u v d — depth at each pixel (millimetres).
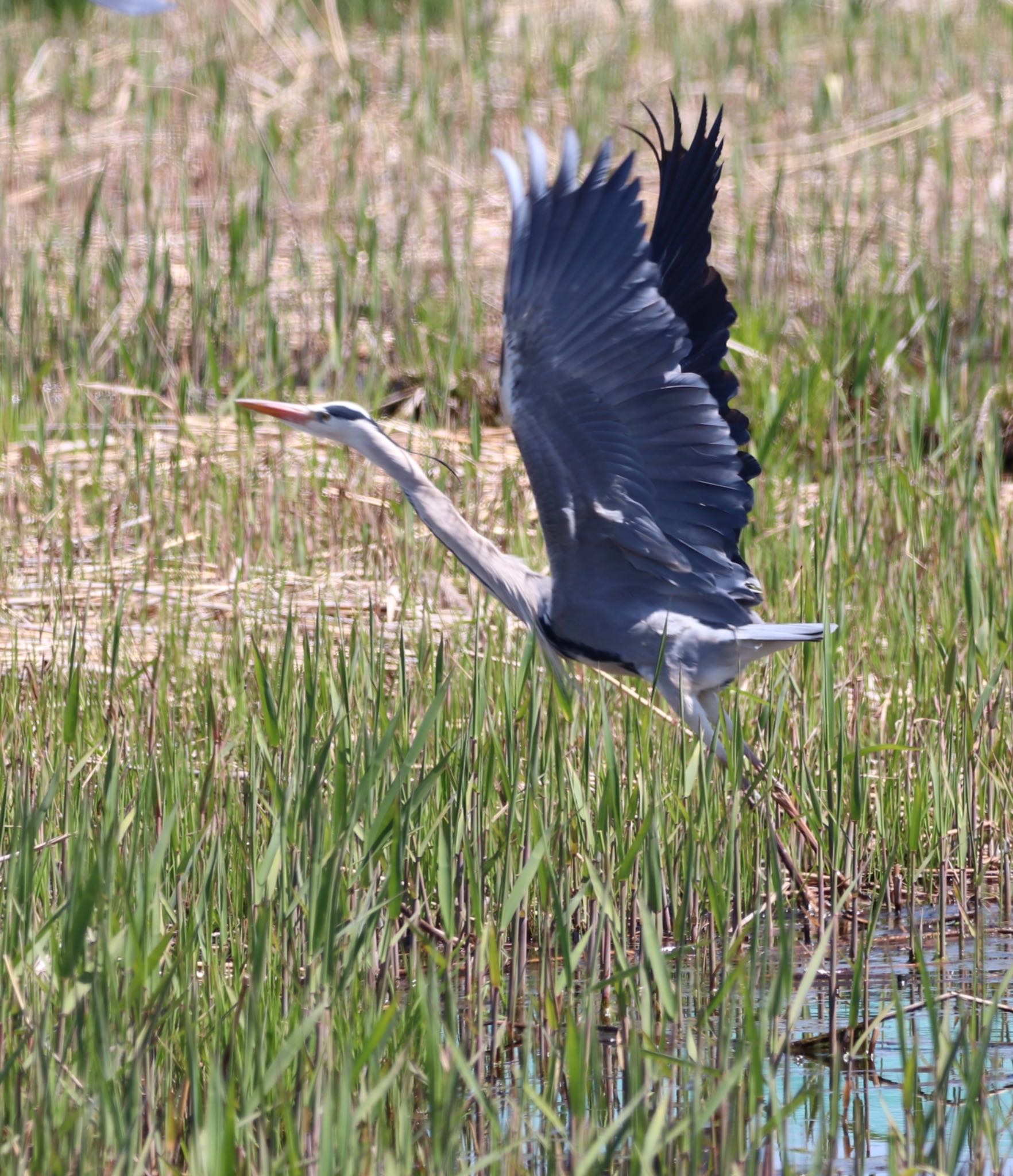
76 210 23672
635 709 11375
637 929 10008
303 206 23875
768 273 21703
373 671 11000
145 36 30672
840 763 10453
